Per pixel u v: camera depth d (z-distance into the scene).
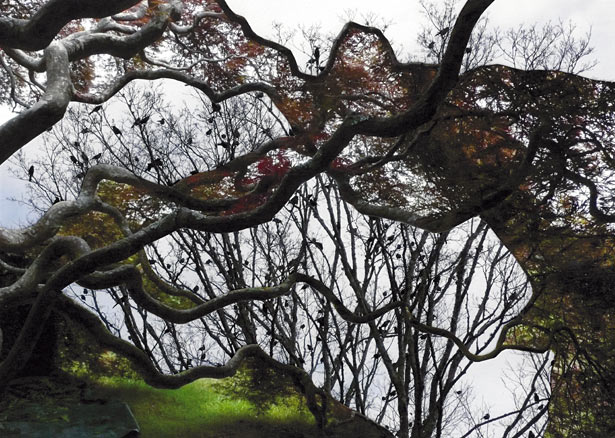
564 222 6.05
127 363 6.37
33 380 5.93
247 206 5.71
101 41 5.71
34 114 4.89
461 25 3.70
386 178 5.67
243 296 4.92
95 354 6.33
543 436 6.61
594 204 5.95
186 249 7.36
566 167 5.85
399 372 6.09
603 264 6.15
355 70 6.30
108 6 3.90
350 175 5.59
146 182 5.62
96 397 5.84
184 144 7.04
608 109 5.85
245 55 7.18
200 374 5.09
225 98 6.75
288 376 6.23
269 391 6.18
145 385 6.32
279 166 5.99
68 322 6.23
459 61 3.82
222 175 6.14
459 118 5.77
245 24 6.41
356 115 4.06
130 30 6.68
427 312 6.28
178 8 6.62
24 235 5.06
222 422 5.84
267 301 6.48
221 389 6.40
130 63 7.88
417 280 6.43
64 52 5.32
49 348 6.12
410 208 5.45
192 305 6.86
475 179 5.52
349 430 5.88
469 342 6.31
